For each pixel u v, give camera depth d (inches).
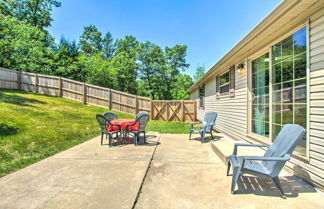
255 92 163.2
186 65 1088.2
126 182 101.1
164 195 86.8
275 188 92.4
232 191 87.1
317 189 89.8
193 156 150.3
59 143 188.7
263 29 114.1
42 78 482.0
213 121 212.7
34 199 83.7
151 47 976.9
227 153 133.8
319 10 88.7
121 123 194.2
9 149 154.3
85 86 474.3
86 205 78.7
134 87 940.0
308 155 95.6
